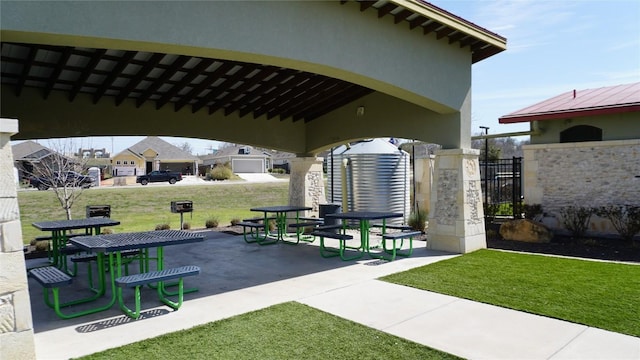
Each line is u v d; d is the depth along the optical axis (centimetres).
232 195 2288
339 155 1209
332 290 521
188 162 4344
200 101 923
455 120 783
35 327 402
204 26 465
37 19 367
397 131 891
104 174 3634
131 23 417
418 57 705
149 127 901
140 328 396
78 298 508
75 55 619
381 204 1141
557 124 957
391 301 469
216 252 814
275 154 5984
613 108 846
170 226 1252
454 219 770
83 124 823
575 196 921
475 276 576
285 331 376
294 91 929
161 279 432
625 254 719
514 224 883
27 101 765
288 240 965
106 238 506
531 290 501
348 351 329
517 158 1088
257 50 507
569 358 314
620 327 375
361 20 620
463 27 703
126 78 743
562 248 784
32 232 1242
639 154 839
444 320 403
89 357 325
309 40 557
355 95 971
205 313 438
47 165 1177
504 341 348
